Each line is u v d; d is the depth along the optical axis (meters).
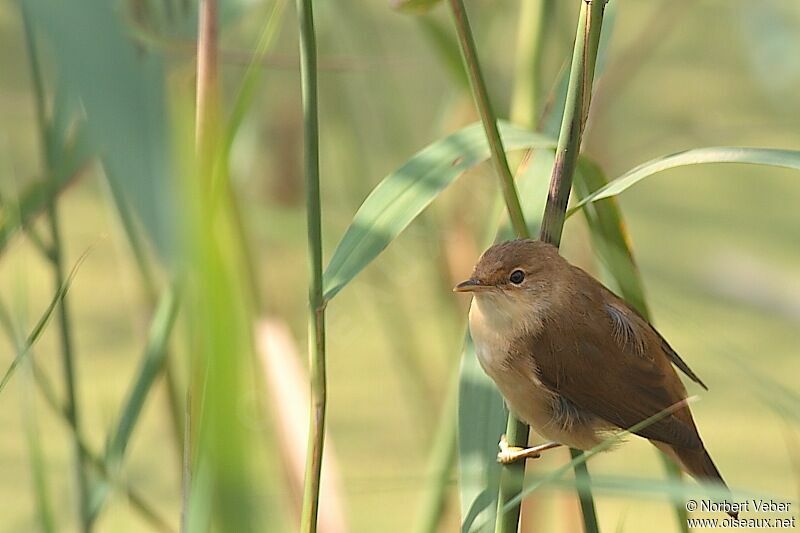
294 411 4.18
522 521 4.22
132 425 4.12
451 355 4.29
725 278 4.71
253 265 4.18
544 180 4.13
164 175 3.02
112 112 2.97
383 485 4.08
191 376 3.98
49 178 4.13
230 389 3.64
